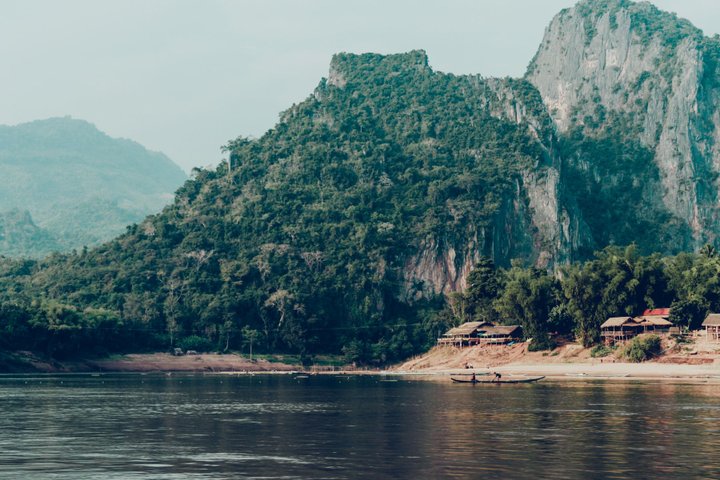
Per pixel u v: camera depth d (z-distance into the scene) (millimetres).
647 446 69938
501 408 104938
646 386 143750
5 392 147375
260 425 88375
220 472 59438
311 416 98125
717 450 67750
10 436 79688
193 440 76125
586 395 123938
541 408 103938
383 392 143000
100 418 96938
